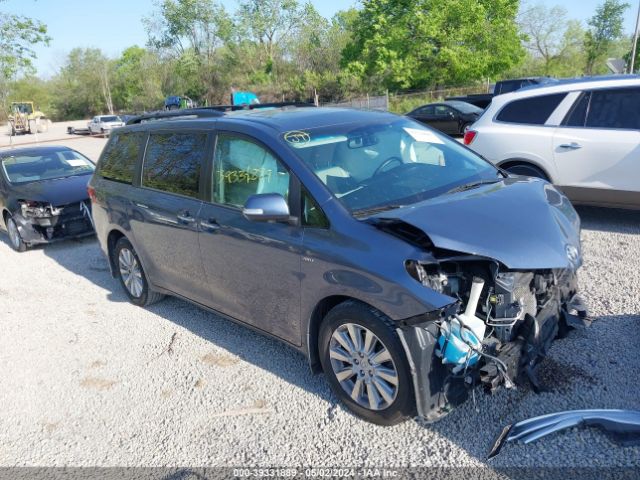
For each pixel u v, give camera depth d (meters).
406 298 3.00
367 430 3.37
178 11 54.75
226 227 4.12
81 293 6.46
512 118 7.23
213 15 54.97
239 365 4.35
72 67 78.94
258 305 4.05
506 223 3.18
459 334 3.00
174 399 3.98
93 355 4.81
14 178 9.03
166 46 57.34
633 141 6.34
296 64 53.66
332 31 51.66
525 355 3.21
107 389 4.23
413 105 33.53
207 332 5.01
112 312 5.75
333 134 4.10
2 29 28.22
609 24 47.12
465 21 36.03
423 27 35.78
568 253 3.22
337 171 3.78
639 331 4.18
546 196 3.73
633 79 6.58
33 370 4.66
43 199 8.34
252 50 55.12
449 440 3.20
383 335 3.14
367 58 39.25
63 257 8.13
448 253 3.11
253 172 4.02
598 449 2.98
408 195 3.73
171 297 6.00
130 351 4.80
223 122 4.41
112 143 6.02
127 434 3.64
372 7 38.84
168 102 45.66
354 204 3.55
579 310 3.76
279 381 4.05
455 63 36.06
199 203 4.45
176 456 3.36
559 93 6.93
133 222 5.26
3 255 8.61
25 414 4.02
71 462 3.41
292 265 3.62
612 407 3.33
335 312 3.40
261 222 3.85
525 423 3.21
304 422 3.54
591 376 3.65
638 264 5.56
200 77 57.38
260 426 3.55
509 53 36.91
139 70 67.00
